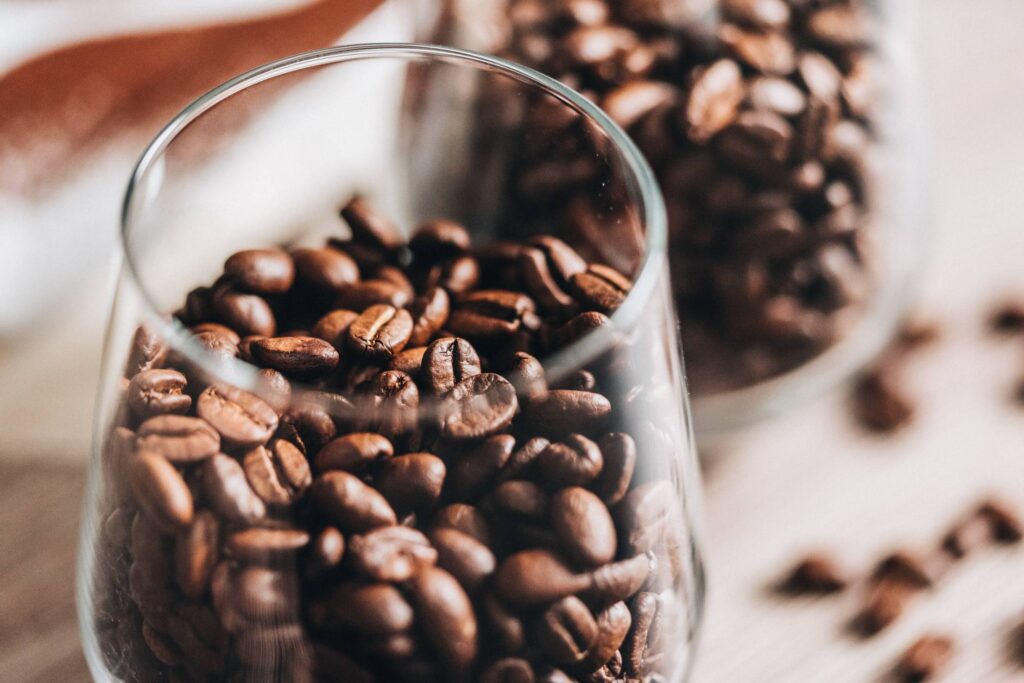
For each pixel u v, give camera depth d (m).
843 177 0.31
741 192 0.29
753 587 0.31
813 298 0.31
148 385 0.20
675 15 0.29
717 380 0.32
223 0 0.42
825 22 0.30
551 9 0.30
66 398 0.33
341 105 0.29
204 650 0.20
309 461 0.19
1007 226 0.39
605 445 0.20
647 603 0.21
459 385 0.20
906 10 0.32
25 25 0.40
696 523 0.24
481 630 0.19
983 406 0.35
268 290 0.23
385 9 0.41
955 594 0.31
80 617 0.24
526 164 0.26
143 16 0.41
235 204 0.28
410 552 0.19
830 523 0.32
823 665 0.30
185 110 0.22
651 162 0.29
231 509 0.19
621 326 0.20
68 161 0.37
